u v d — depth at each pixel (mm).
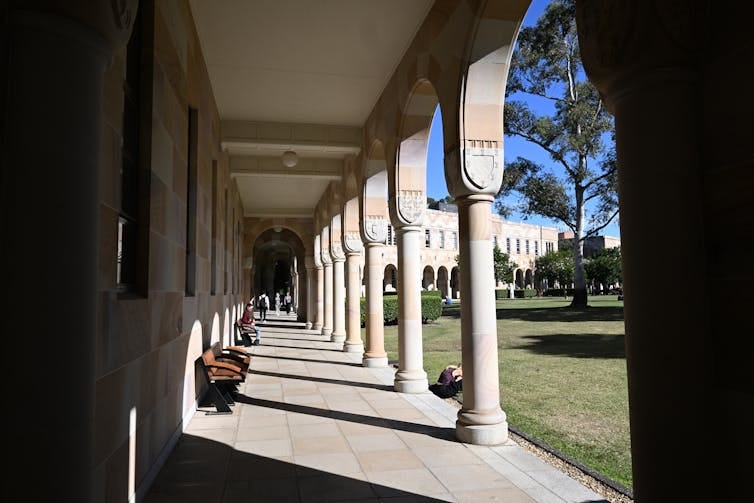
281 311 36500
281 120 8789
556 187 24312
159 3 3484
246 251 18453
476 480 3609
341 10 5375
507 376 8133
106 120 2406
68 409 1682
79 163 1739
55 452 1651
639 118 1977
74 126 1729
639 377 1968
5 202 1670
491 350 4617
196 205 5426
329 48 6227
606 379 7816
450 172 4770
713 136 1867
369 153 8617
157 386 3625
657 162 1927
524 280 56688
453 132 4703
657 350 1913
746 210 1725
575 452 4367
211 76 6918
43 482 1632
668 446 1882
